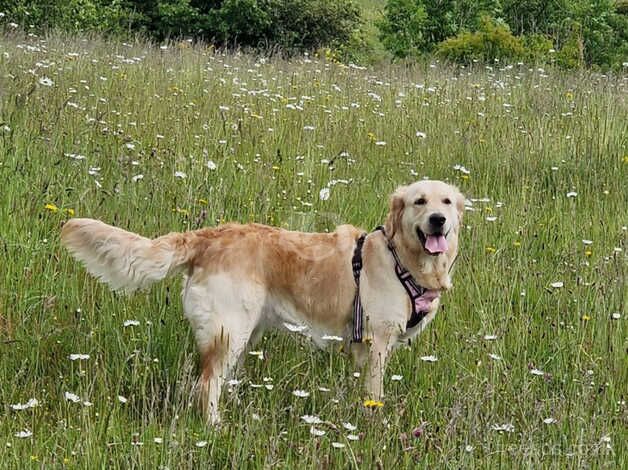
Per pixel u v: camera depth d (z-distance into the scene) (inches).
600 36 992.9
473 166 374.6
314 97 450.3
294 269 210.8
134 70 469.7
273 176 322.7
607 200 346.0
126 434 185.9
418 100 465.7
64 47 527.5
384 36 980.6
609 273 262.7
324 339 206.1
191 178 295.3
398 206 212.2
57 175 290.8
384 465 173.3
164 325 223.3
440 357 227.5
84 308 228.8
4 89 376.2
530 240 297.7
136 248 206.8
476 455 184.4
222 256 207.2
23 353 214.2
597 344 235.6
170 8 993.5
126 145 319.9
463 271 265.4
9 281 231.9
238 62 571.8
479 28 871.7
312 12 1032.2
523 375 219.9
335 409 192.9
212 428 187.9
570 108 464.1
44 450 178.7
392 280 209.8
